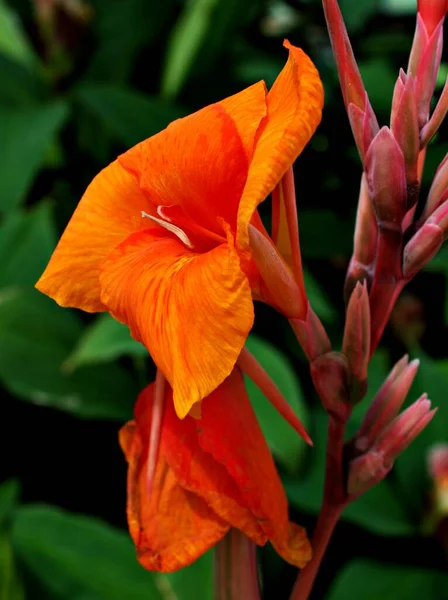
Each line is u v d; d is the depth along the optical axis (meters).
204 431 0.48
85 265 0.49
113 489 0.81
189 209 0.47
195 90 0.99
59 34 1.00
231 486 0.48
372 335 0.47
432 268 0.80
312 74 0.44
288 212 0.46
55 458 0.82
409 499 0.75
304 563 0.49
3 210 0.84
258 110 0.46
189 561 0.48
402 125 0.45
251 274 0.46
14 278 0.84
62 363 0.78
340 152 0.92
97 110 0.90
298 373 0.85
